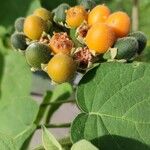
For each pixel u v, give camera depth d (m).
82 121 0.17
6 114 0.22
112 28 0.18
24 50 0.20
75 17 0.19
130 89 0.18
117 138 0.17
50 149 0.17
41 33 0.19
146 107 0.18
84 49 0.18
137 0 0.27
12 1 0.27
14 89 0.26
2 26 0.28
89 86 0.18
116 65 0.18
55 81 0.18
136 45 0.18
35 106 0.21
